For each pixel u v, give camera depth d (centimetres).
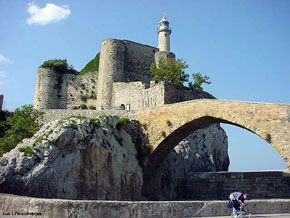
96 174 2798
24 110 3594
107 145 2967
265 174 4044
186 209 1441
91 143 2825
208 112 2998
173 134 3262
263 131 2686
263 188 4009
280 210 1689
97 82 5534
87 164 2759
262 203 1653
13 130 3281
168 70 4716
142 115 3453
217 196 4194
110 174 2914
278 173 3978
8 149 3027
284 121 2608
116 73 5175
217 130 5088
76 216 1263
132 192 3080
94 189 2750
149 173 3512
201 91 4650
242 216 1462
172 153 4272
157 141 3288
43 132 2688
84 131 2803
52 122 2798
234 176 4184
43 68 5516
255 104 2769
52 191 2438
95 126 2948
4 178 2298
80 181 2666
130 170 3100
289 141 2556
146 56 5797
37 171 2383
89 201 1295
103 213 1295
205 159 4688
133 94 4606
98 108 5072
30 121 3369
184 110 3161
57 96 5575
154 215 1368
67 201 1284
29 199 1345
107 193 2839
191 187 4362
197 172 4384
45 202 1301
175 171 4247
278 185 3938
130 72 5519
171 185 4094
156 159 3541
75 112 3700
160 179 3891
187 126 3212
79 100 5497
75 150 2695
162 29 6919
